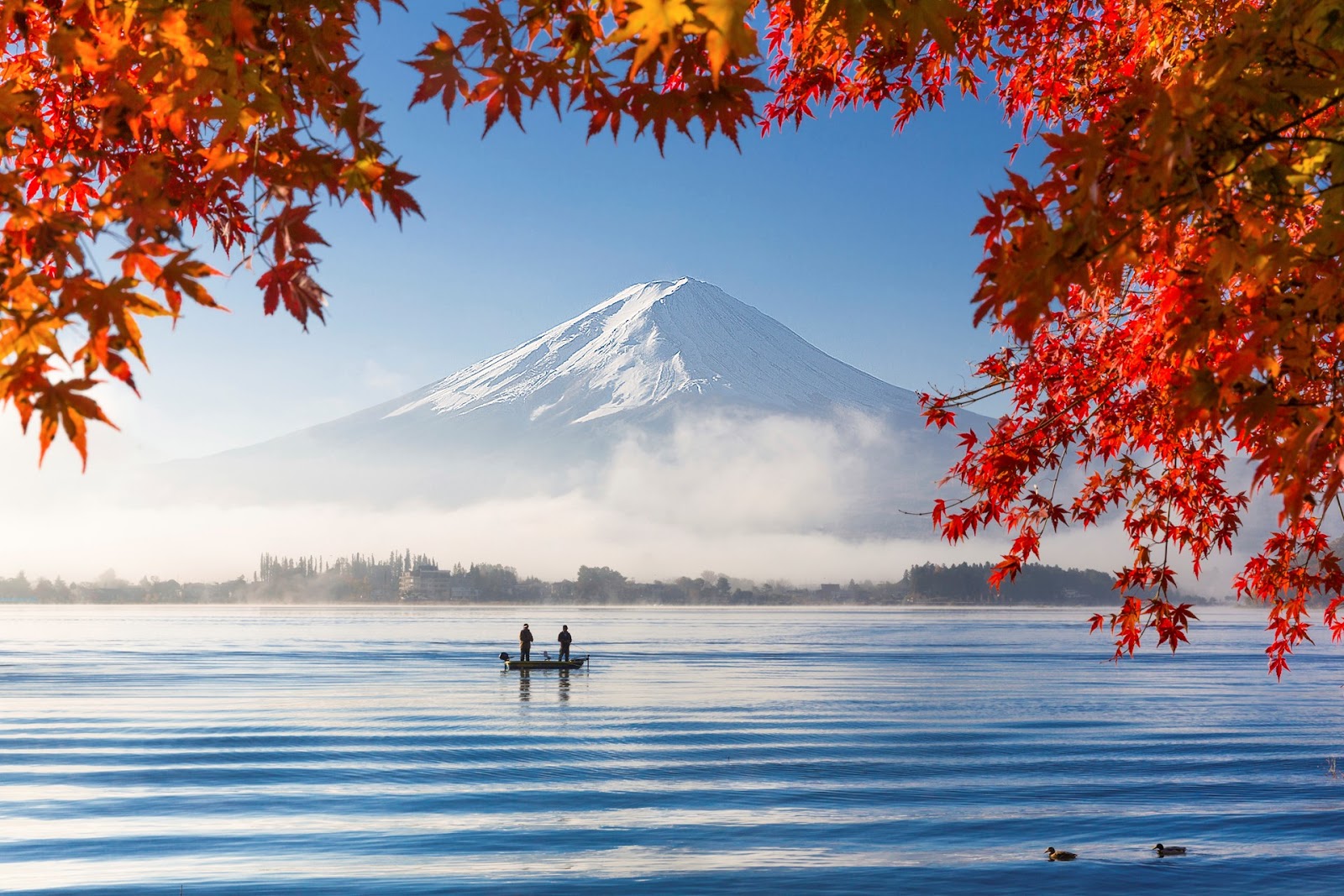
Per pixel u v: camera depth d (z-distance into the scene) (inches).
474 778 1136.8
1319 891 701.9
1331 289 122.5
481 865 758.5
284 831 872.3
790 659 3555.6
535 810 966.4
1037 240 118.3
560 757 1279.5
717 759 1272.1
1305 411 125.3
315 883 708.7
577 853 796.6
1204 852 808.9
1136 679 2844.5
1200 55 151.8
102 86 137.5
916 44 122.6
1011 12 263.0
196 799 1010.1
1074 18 262.5
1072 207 117.8
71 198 168.6
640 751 1341.0
